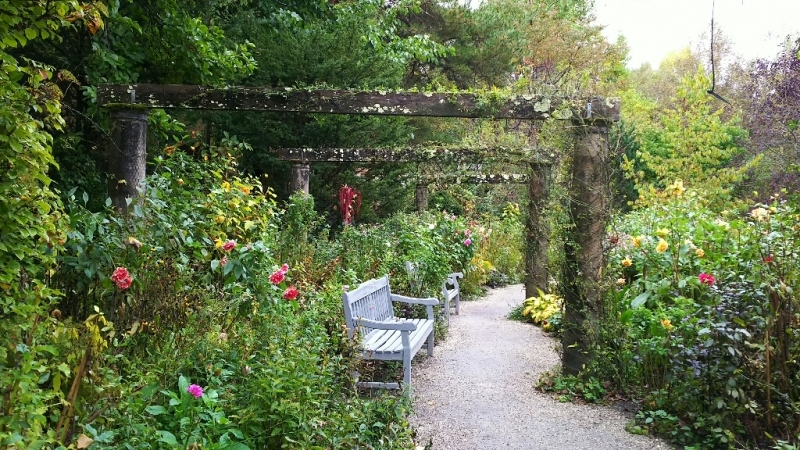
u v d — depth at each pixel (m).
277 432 2.66
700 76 13.23
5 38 2.57
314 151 8.11
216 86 4.75
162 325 3.36
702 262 4.74
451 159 7.50
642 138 16.61
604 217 4.69
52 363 2.29
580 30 17.30
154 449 2.30
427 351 5.91
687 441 3.64
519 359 5.74
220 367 2.99
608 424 3.99
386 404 3.59
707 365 3.65
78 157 6.68
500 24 17.09
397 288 7.14
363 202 11.34
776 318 3.61
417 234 8.34
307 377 3.00
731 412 3.57
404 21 17.17
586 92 4.83
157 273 3.47
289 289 3.66
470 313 8.38
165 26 6.80
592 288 4.66
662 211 6.75
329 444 2.86
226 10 9.59
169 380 2.87
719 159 15.30
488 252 12.07
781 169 10.63
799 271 3.73
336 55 9.95
